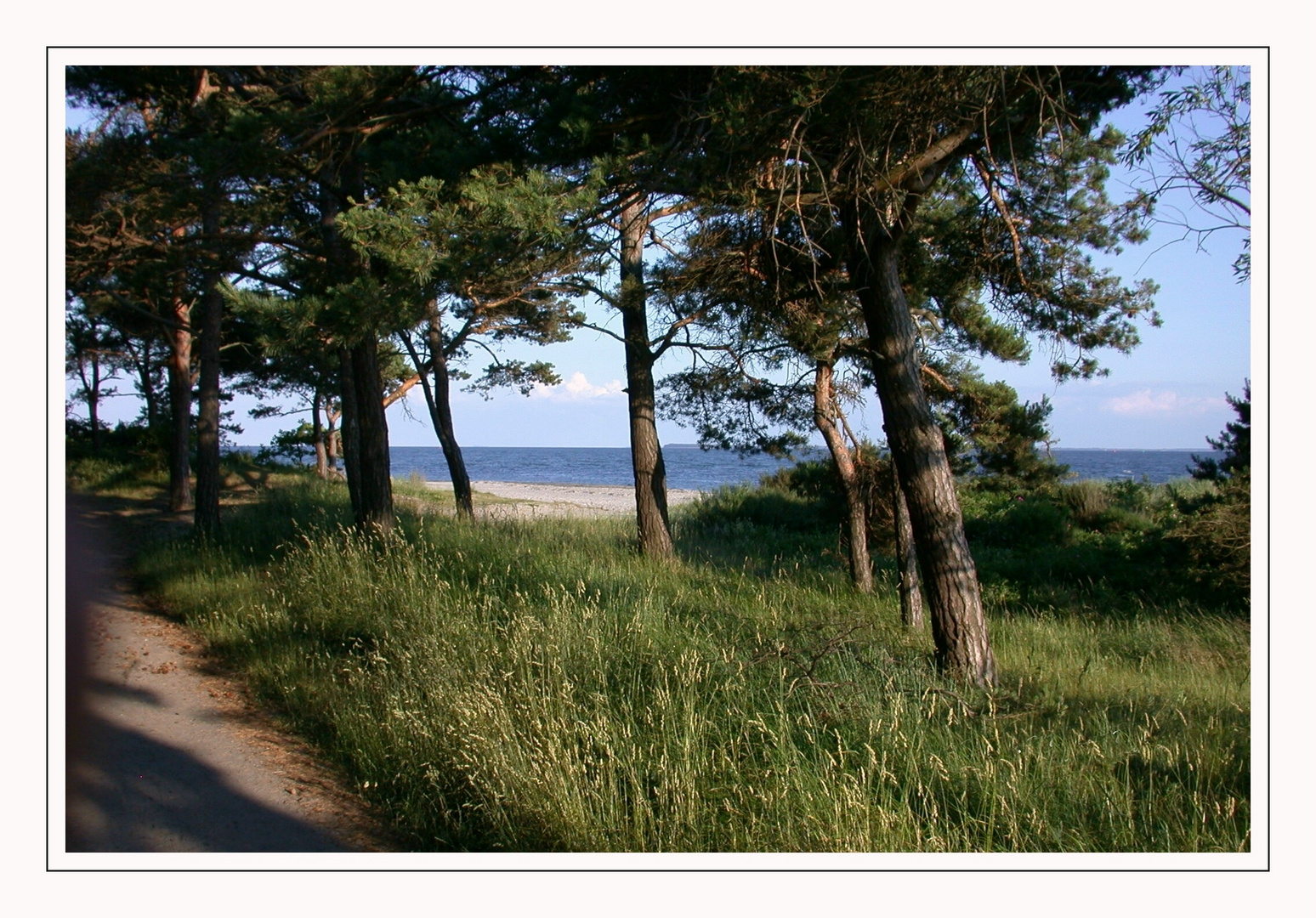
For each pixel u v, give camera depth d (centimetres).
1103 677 684
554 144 668
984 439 1182
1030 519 1639
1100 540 1555
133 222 1140
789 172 673
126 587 1003
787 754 420
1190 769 421
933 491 644
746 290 922
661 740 447
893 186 637
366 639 685
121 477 2230
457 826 410
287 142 855
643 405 1170
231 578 923
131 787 463
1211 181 510
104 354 2642
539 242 625
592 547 1130
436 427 1669
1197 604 1066
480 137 718
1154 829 378
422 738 482
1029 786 392
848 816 366
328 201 1157
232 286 768
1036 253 865
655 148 621
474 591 761
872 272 667
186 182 874
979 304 1070
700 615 721
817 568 1314
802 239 810
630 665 557
